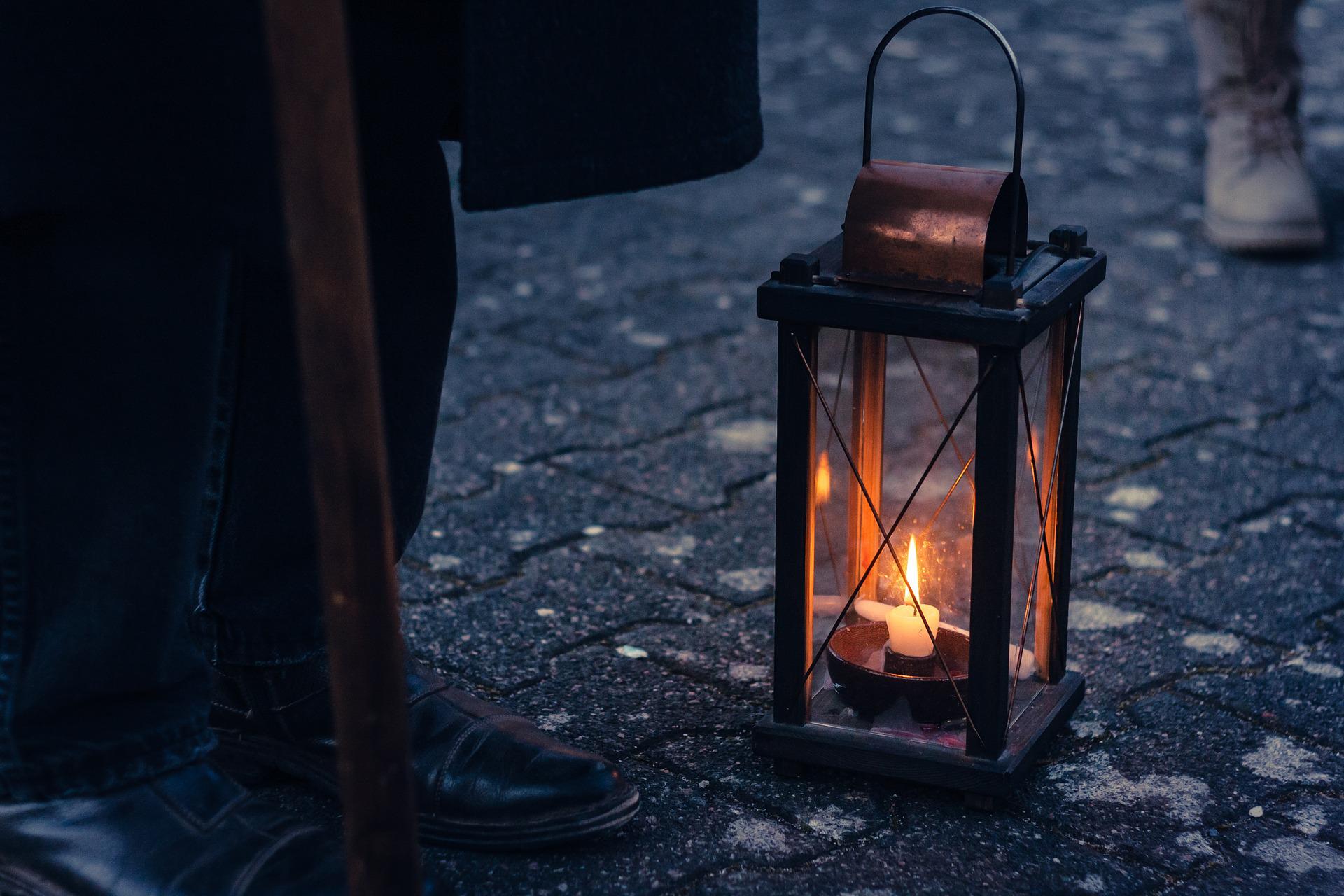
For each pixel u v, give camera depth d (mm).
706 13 1256
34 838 1195
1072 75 5055
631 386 2680
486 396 2621
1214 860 1381
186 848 1205
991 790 1412
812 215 3670
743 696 1681
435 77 1329
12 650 1134
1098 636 1819
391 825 981
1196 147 4180
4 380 1086
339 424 900
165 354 1123
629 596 1927
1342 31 5617
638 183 1245
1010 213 1294
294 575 1376
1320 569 1994
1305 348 2820
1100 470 2324
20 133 1031
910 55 5367
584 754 1389
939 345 1324
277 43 847
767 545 2088
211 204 1054
